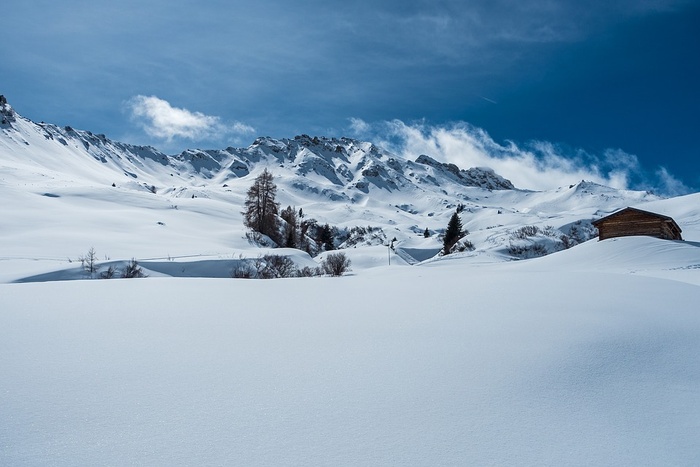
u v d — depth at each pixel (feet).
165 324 23.85
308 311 28.43
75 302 29.25
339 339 21.17
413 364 17.43
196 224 261.24
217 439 11.51
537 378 15.99
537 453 11.19
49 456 10.57
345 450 11.09
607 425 12.82
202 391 14.60
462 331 22.44
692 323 24.66
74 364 16.96
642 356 18.66
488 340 20.63
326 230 384.27
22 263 116.06
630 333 21.76
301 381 15.61
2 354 17.88
